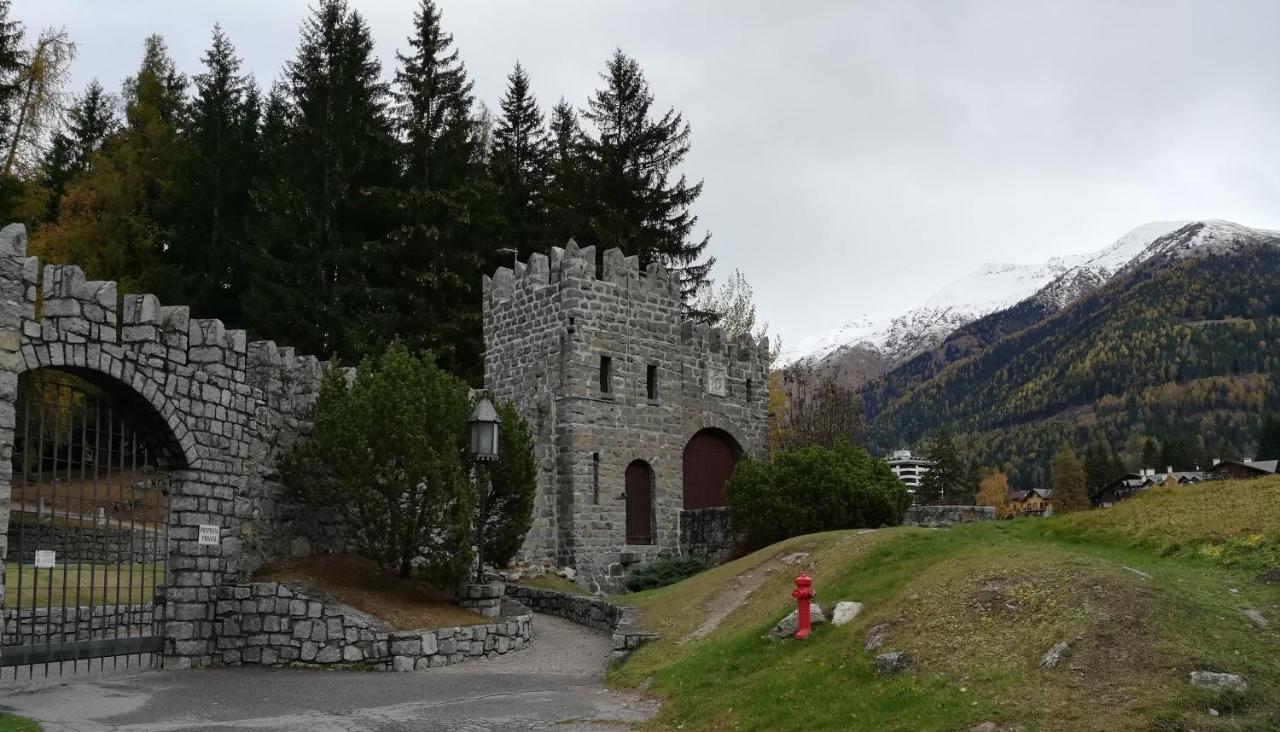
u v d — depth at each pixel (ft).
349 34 151.02
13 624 63.41
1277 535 52.54
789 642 50.08
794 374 197.77
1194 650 36.86
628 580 110.93
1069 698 35.12
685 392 123.95
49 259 136.56
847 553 63.16
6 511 50.37
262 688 54.03
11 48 118.42
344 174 145.89
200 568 62.80
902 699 38.52
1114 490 311.47
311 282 141.08
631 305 118.32
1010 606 43.55
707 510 116.57
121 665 61.41
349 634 61.87
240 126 160.86
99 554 91.40
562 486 110.42
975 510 122.93
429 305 144.36
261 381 70.44
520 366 117.50
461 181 152.97
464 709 48.11
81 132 186.91
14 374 51.19
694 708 45.47
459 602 73.77
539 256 117.50
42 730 40.83
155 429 61.93
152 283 141.79
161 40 177.47
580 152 166.40
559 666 63.31
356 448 67.97
